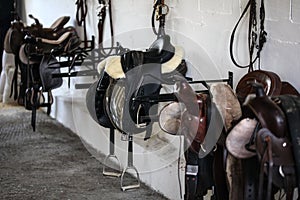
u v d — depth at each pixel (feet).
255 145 5.64
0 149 15.03
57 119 19.08
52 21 21.17
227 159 6.22
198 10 10.43
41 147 15.29
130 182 12.07
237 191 6.13
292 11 7.75
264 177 5.82
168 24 11.63
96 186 11.80
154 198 11.09
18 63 18.02
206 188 7.12
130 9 13.67
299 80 7.70
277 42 8.13
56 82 15.92
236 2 9.19
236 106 6.68
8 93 21.75
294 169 5.60
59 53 15.71
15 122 18.58
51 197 11.06
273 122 5.48
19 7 26.45
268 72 7.48
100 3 15.35
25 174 12.71
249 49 8.71
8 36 18.13
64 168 13.21
